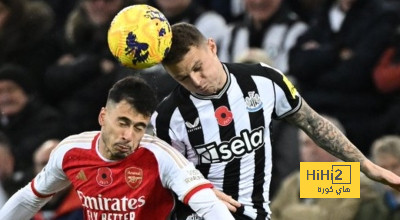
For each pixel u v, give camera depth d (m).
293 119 19.88
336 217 25.86
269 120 19.44
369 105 29.95
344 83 29.92
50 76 31.92
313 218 25.95
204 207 18.30
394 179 19.66
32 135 30.97
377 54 29.84
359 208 25.94
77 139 19.03
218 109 19.12
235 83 19.17
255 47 30.83
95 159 18.80
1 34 32.75
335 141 19.92
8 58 32.81
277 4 30.75
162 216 19.00
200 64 18.34
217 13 34.94
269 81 19.39
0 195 27.39
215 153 19.27
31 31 33.00
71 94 31.86
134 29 17.62
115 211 18.94
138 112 17.97
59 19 35.84
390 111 29.70
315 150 26.19
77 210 26.28
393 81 29.62
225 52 31.14
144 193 18.75
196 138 19.23
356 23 30.34
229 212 18.42
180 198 18.52
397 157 26.33
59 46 33.44
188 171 18.52
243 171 19.39
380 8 30.34
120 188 18.77
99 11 31.72
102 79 31.19
